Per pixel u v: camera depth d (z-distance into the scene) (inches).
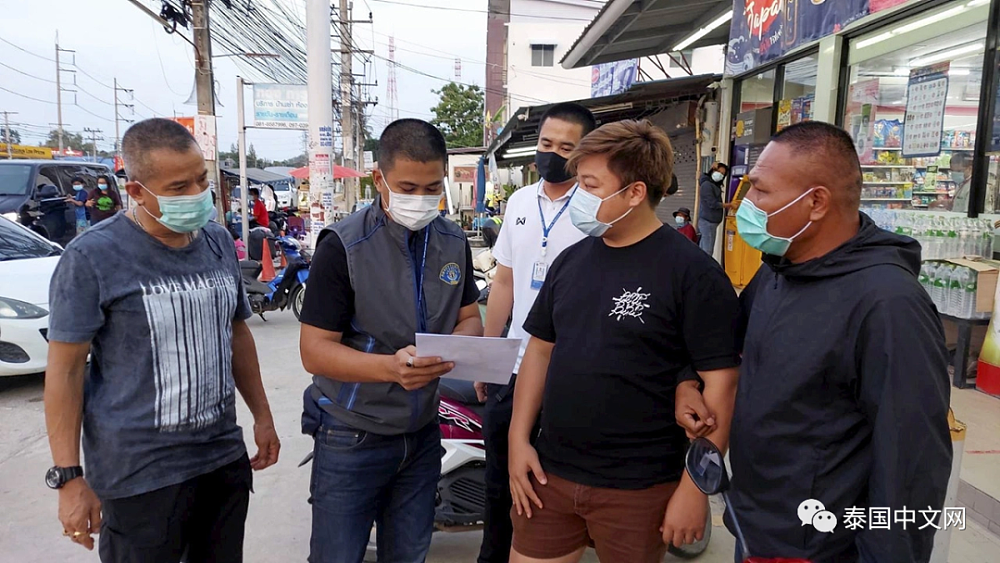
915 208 207.6
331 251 76.7
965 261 178.2
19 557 118.3
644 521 69.0
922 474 53.2
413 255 80.6
